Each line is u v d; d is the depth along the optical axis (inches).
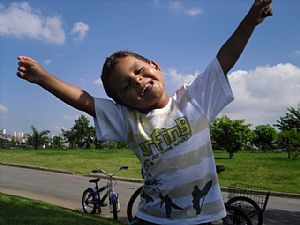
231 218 152.9
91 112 52.6
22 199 198.8
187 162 48.0
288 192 301.1
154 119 49.1
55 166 509.7
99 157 703.1
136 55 49.4
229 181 366.0
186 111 49.3
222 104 49.9
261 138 1103.6
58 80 50.8
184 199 47.7
